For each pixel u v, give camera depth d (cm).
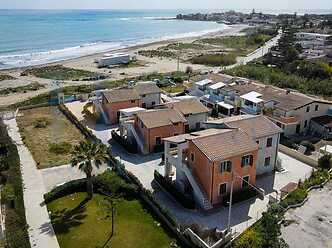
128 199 4503
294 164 5450
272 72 10994
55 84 11081
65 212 4222
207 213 4197
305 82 9931
